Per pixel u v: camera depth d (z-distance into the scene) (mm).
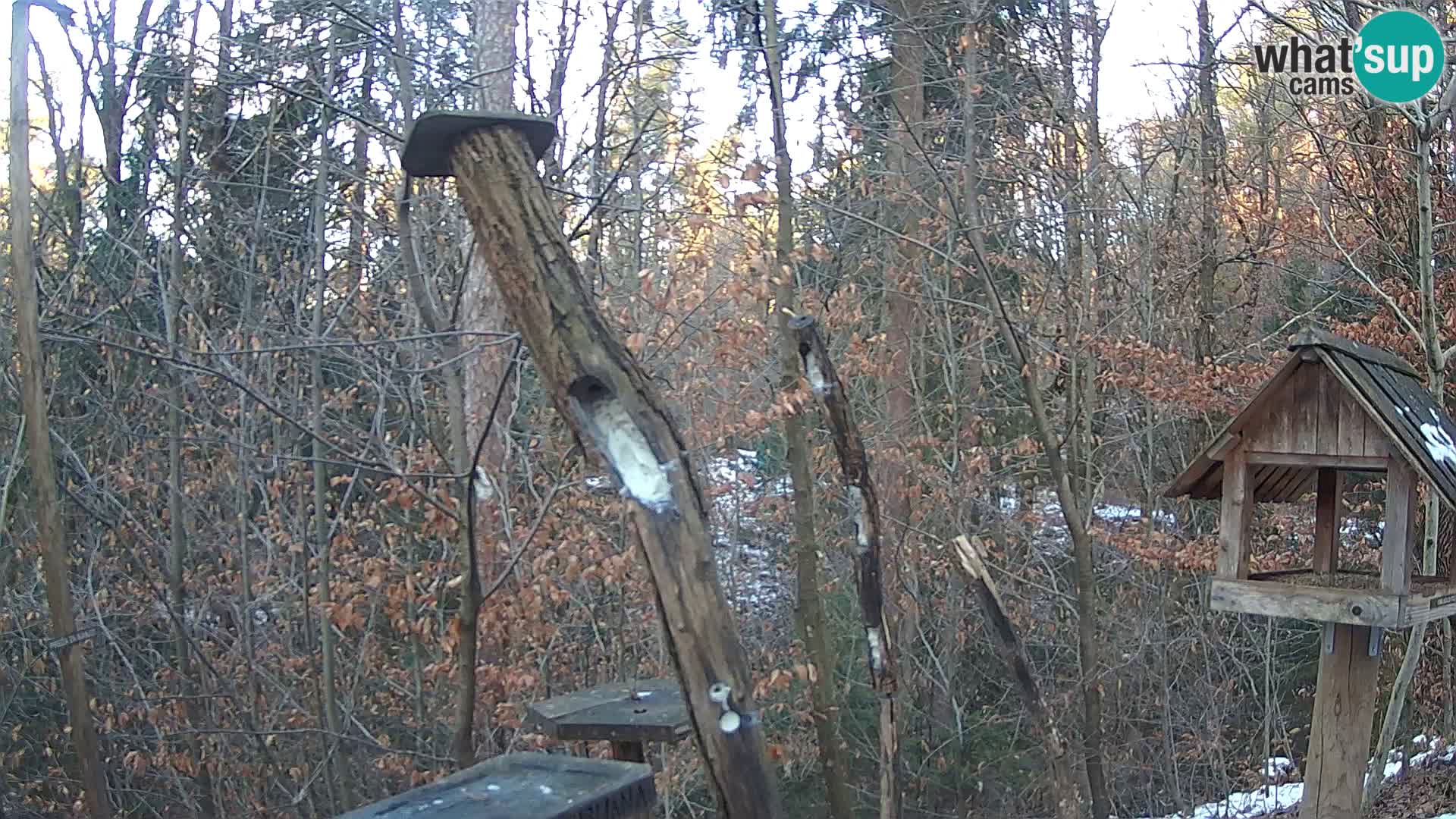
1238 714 12203
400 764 8383
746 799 2459
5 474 8711
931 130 10117
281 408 8234
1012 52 10047
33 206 8828
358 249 9000
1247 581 5543
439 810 2391
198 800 8961
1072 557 10945
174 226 8383
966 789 11469
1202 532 11539
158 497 9227
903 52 9773
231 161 9586
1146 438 12359
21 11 5770
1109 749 10656
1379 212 10930
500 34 7391
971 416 11688
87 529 8875
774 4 8141
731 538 9836
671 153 8461
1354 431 5215
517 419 7617
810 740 10242
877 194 10219
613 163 9258
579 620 8398
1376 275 11203
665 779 8297
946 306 11117
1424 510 9594
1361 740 5445
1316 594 5234
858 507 4594
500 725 7281
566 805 2355
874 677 4688
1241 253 12469
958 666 11414
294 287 8602
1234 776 12016
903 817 11164
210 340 7793
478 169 2748
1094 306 10930
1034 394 8578
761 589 10398
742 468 10000
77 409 9445
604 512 7977
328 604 7621
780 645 10250
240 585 8812
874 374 10305
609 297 7707
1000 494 11820
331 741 8062
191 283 8711
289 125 9211
